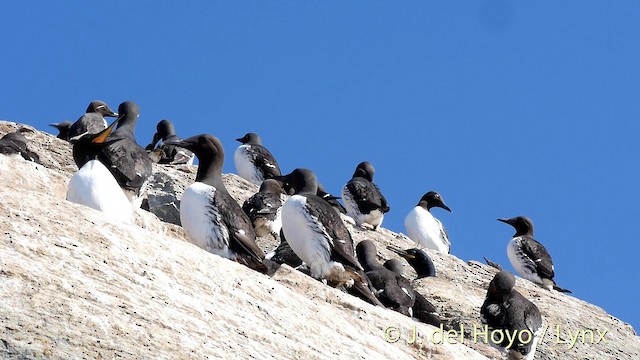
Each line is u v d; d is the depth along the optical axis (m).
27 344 10.29
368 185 28.28
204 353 11.26
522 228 30.20
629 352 22.23
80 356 10.41
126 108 25.45
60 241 12.06
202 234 16.34
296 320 13.40
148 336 11.08
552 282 29.11
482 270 25.84
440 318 20.61
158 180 22.25
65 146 24.08
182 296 12.24
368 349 14.05
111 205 13.98
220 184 17.31
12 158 16.58
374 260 20.08
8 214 12.16
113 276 11.87
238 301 13.00
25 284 11.00
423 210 29.33
